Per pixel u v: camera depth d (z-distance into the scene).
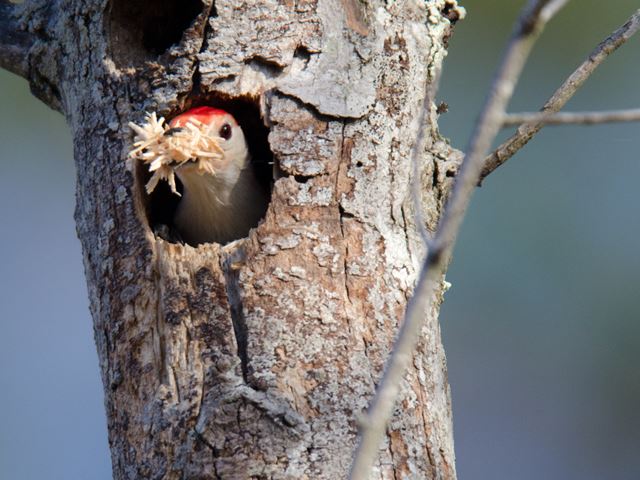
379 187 7.81
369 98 7.87
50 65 8.81
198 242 10.16
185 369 7.25
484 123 4.93
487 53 13.55
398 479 7.09
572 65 13.42
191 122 8.02
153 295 7.62
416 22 8.36
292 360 7.18
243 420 6.91
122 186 8.01
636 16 8.20
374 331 7.41
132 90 8.16
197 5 8.23
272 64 7.88
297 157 7.66
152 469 7.14
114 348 7.70
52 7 8.89
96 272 8.01
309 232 7.54
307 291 7.38
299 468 6.84
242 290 7.37
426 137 8.40
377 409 4.89
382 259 7.64
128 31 8.41
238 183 9.54
